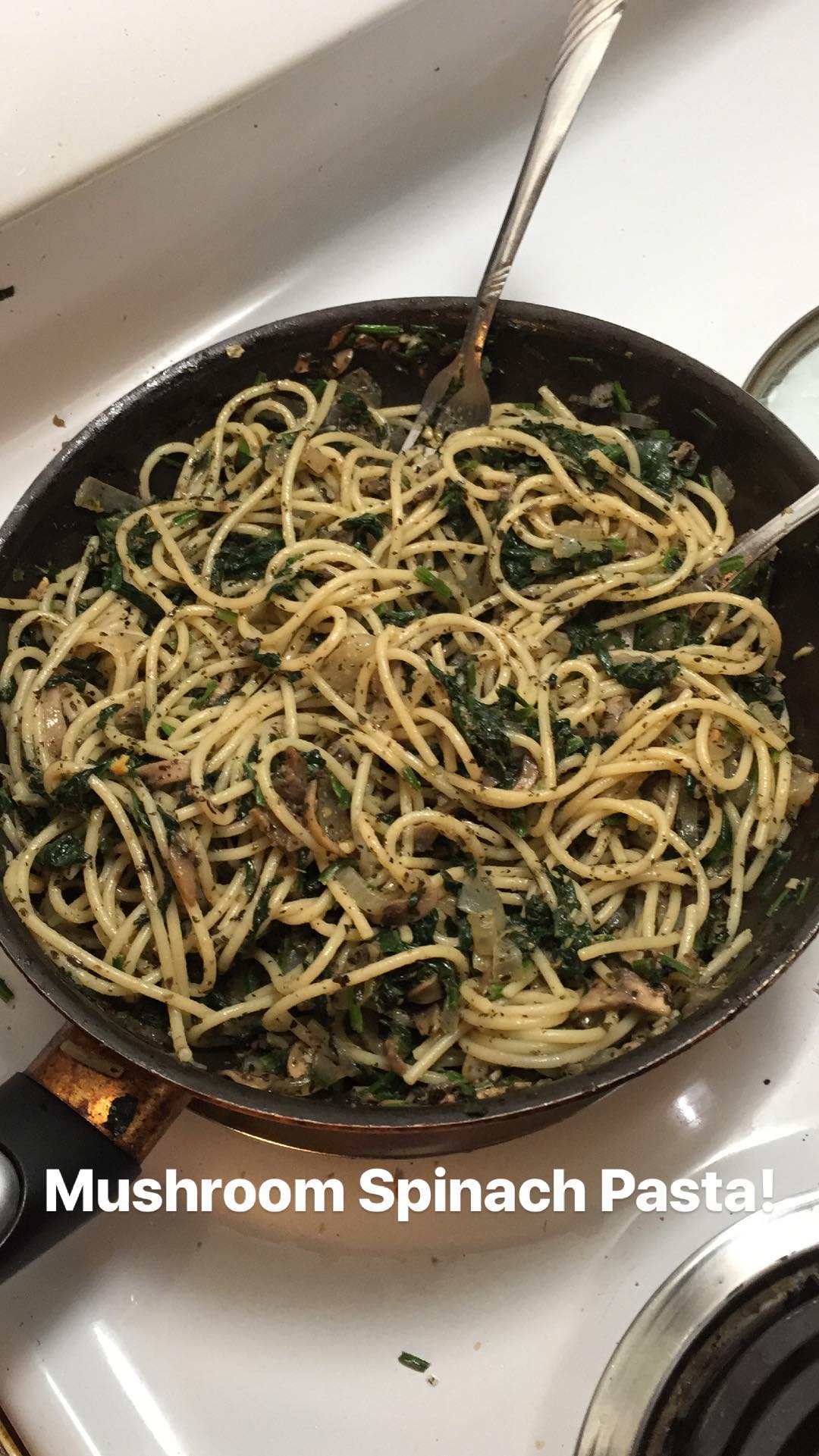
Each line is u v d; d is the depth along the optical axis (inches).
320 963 18.7
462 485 21.1
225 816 19.3
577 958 19.2
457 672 20.5
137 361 23.7
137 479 21.2
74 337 22.8
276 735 20.1
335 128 22.4
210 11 20.5
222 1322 18.6
